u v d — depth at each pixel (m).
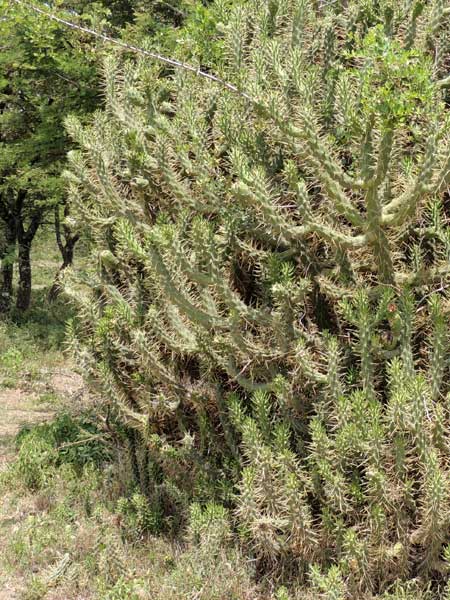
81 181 4.51
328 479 3.53
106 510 5.08
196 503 4.30
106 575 4.20
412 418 3.37
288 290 3.65
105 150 4.87
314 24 4.39
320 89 4.20
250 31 4.76
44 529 4.85
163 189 4.39
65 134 8.55
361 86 3.71
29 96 9.80
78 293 5.07
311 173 3.98
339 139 3.89
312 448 3.68
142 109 4.74
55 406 8.38
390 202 3.64
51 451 5.96
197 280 3.71
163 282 3.78
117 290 4.91
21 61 8.51
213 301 3.89
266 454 3.65
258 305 4.26
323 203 3.96
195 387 4.45
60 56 7.79
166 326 4.52
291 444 4.01
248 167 3.83
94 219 4.70
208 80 4.59
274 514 3.72
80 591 4.17
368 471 3.47
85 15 6.14
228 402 4.06
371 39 3.17
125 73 4.73
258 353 3.82
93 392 5.28
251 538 4.11
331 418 3.70
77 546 4.59
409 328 3.55
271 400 4.16
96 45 6.14
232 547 4.22
